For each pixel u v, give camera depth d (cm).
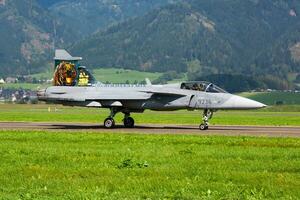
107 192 5134
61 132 12788
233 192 5144
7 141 10294
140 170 6438
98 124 17725
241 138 10919
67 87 16200
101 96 15212
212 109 14738
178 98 14812
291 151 8400
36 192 5153
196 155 7906
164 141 10244
